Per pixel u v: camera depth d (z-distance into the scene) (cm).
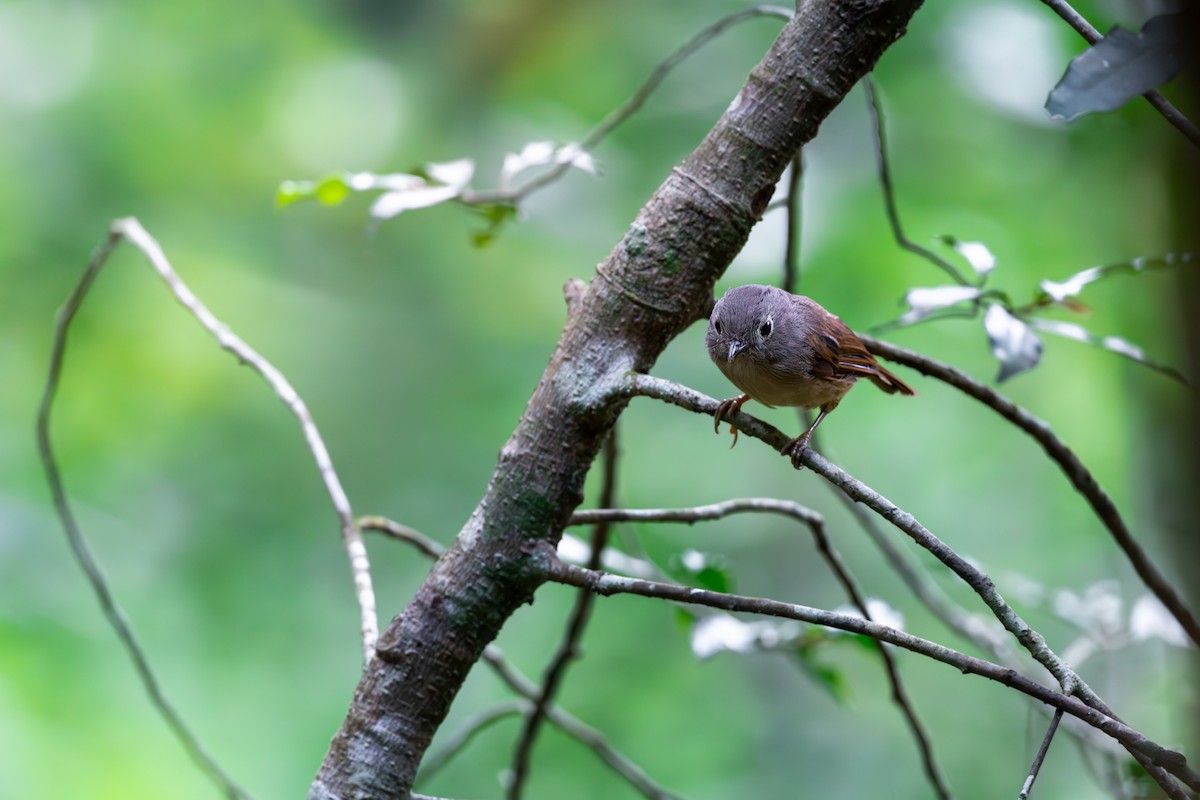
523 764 626
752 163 406
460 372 1555
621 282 411
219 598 1324
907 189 1270
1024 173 1252
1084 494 489
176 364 1466
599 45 1537
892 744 1212
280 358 1523
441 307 1594
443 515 1446
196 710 1205
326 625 1357
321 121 1631
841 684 612
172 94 1584
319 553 1425
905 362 509
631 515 452
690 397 387
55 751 997
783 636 605
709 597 368
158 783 1059
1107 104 355
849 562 1391
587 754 1163
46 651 1073
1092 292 1079
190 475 1407
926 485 1327
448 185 583
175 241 1545
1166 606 489
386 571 1413
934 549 343
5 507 1177
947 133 1293
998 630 704
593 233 1478
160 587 1274
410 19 1634
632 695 1210
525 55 1588
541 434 412
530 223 1482
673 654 1233
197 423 1458
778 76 404
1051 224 1223
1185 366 381
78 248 1482
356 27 1648
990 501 1295
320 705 1288
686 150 1441
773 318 530
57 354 595
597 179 1464
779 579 1389
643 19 1520
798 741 1215
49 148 1516
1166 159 412
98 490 1310
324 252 1616
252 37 1633
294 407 498
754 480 1395
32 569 1146
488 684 1212
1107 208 1127
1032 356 468
